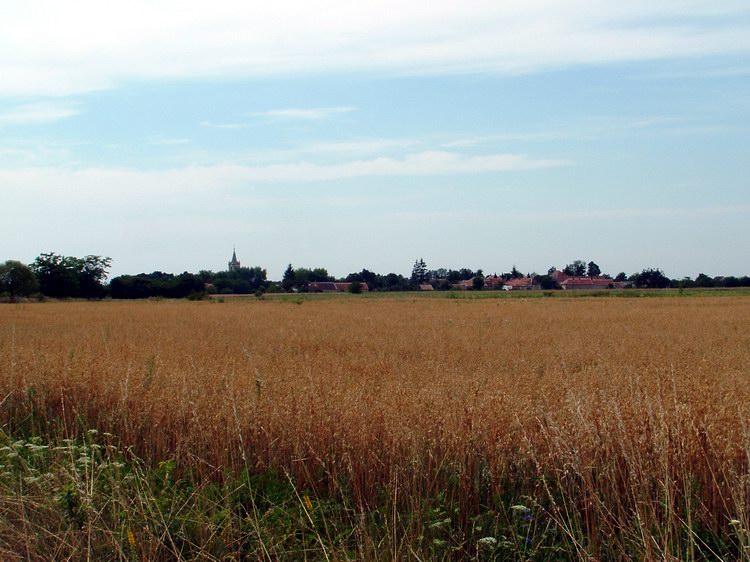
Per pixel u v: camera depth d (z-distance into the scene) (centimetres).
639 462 566
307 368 1012
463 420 673
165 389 878
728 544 541
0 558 520
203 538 564
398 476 621
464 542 549
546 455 616
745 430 562
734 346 1708
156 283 10469
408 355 1620
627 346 1688
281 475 696
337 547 547
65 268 10000
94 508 561
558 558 530
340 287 12519
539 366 1307
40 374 1052
